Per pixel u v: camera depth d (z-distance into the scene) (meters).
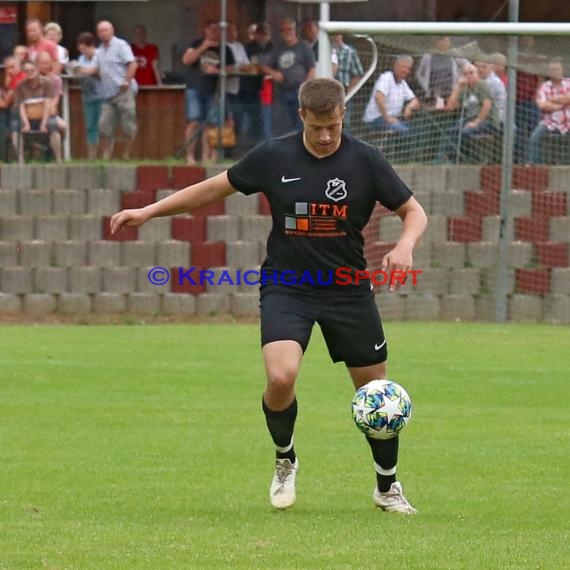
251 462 28.39
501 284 59.69
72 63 60.62
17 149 60.78
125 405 36.19
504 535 20.92
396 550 19.52
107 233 60.19
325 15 55.12
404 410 22.27
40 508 23.41
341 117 21.58
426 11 65.06
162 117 60.47
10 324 58.41
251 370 43.22
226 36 58.97
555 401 37.41
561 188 59.22
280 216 22.45
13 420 33.66
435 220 59.59
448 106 58.31
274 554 19.22
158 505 23.75
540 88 58.44
